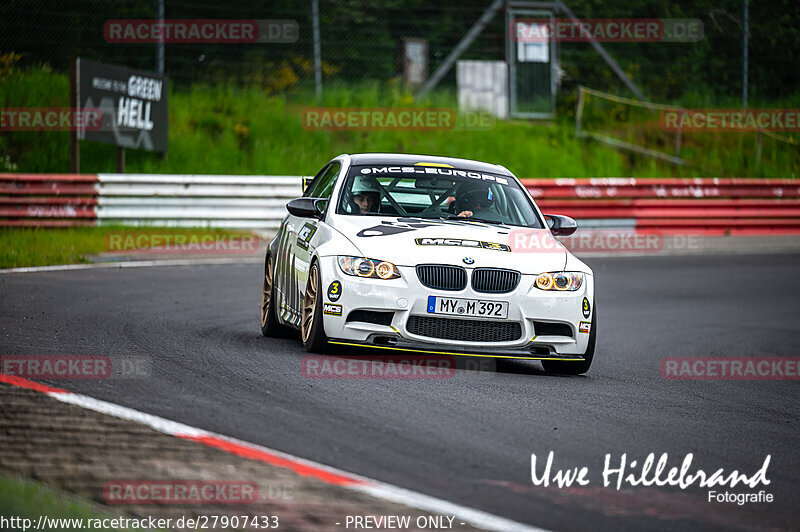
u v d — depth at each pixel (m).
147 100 71.00
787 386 28.44
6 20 81.69
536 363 29.61
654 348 34.66
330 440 17.31
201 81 86.81
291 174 77.62
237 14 90.50
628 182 70.44
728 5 101.94
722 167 90.56
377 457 16.39
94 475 14.59
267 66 88.94
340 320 25.20
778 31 101.31
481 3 99.44
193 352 25.86
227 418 18.45
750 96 98.62
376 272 25.09
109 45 84.88
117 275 44.28
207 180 63.44
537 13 93.62
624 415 21.59
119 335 28.03
